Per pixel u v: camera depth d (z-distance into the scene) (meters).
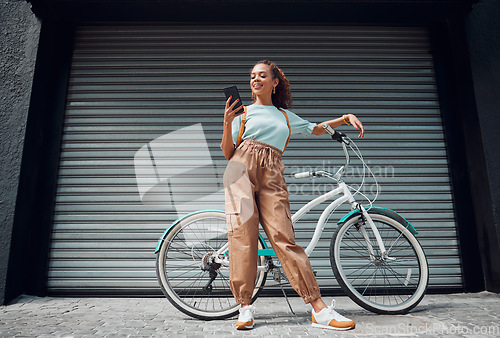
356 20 3.06
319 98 2.99
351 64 3.06
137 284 2.61
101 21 3.04
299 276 1.64
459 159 2.84
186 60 3.04
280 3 2.83
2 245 2.30
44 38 2.77
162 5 2.84
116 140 2.86
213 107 2.96
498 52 2.80
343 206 2.78
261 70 1.94
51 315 1.96
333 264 1.93
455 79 2.97
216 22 3.08
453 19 2.99
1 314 1.99
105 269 2.62
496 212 2.53
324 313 1.60
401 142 2.92
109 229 2.69
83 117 2.89
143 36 3.07
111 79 2.97
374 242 2.11
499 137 2.65
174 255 2.53
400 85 3.03
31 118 2.56
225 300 2.35
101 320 1.83
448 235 2.72
